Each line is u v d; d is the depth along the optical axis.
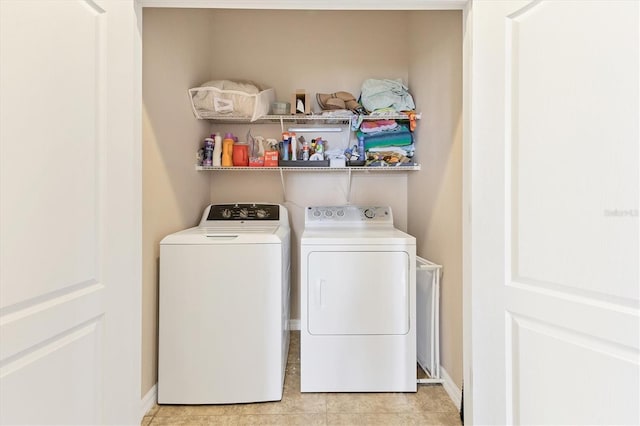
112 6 1.06
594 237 0.91
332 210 2.46
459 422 1.66
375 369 1.89
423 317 2.15
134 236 1.26
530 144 1.06
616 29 0.86
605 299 0.89
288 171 2.72
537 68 1.03
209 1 1.29
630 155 0.84
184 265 1.75
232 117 2.35
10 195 0.74
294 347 2.47
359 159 2.48
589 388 0.93
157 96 1.79
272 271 1.80
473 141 1.25
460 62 1.74
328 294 1.88
